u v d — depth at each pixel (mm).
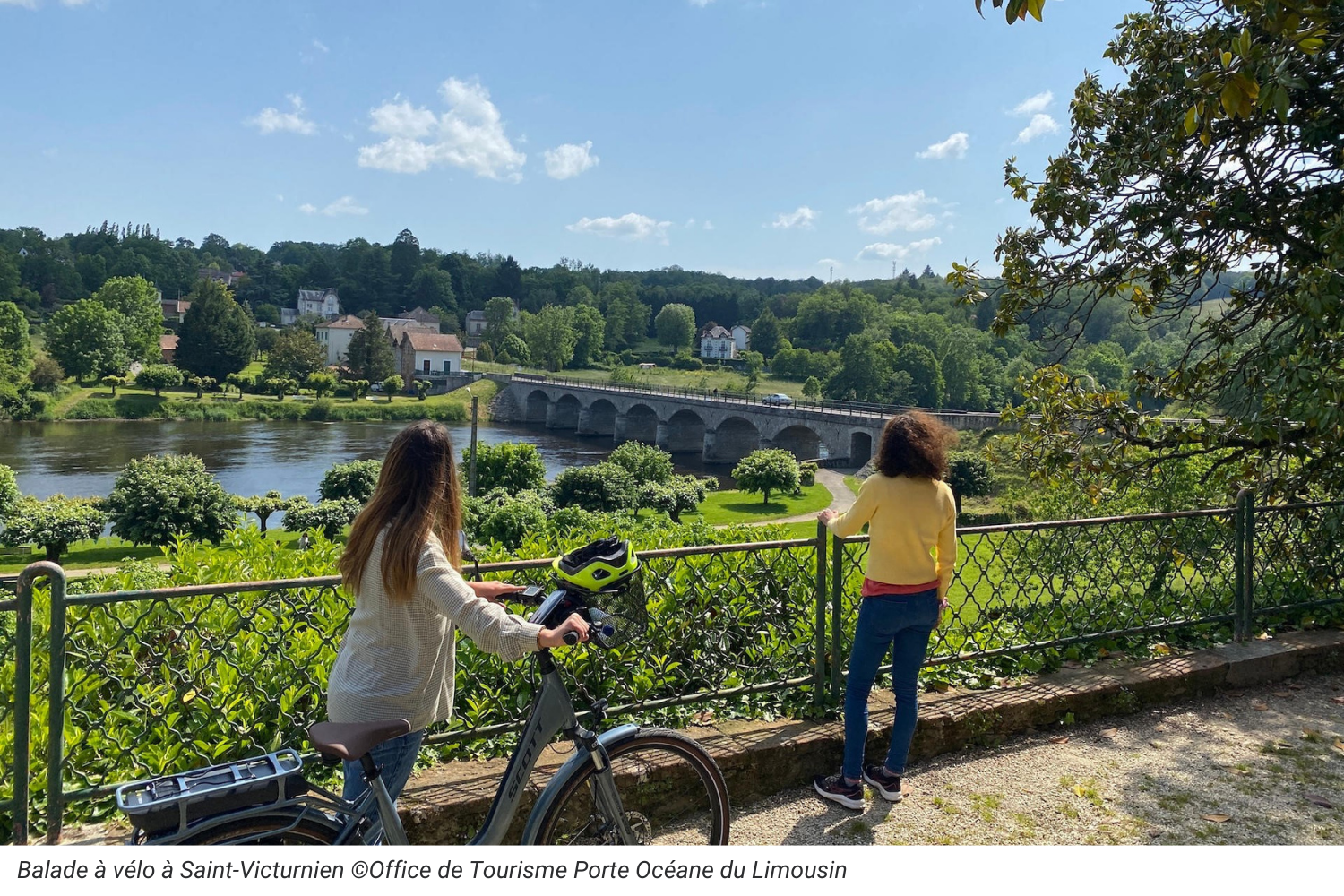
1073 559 5520
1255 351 7215
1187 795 3896
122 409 88125
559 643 2324
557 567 2598
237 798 2115
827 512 4371
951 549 3652
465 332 198000
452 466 2463
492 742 3848
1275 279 7395
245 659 3920
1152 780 4059
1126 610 5691
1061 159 8289
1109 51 8258
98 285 181000
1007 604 5285
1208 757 4324
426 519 2348
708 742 3885
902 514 3572
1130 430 8039
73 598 3018
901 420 3664
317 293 193875
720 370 162000
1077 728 4703
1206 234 7465
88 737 3277
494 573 3795
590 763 2633
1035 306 8773
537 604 2760
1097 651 5488
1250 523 5883
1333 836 3533
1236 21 6379
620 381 128125
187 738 3471
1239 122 6875
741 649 4562
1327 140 6441
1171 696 5078
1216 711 4984
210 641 3500
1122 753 4375
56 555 27422
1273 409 6590
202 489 28203
